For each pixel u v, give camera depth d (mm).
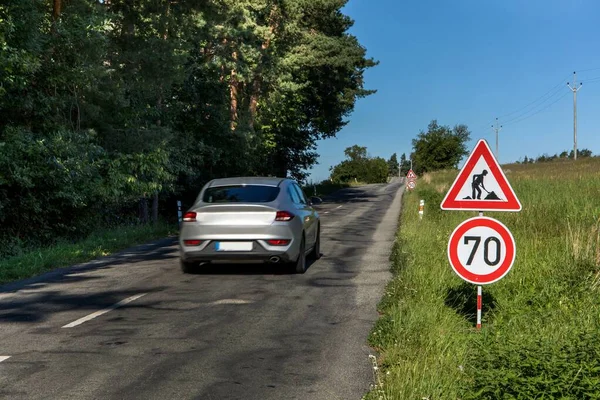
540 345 5301
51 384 5578
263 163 45625
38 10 20312
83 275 12328
